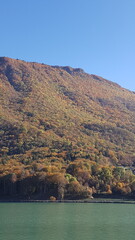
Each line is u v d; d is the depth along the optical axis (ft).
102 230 354.54
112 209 523.70
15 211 492.13
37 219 419.54
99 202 629.92
